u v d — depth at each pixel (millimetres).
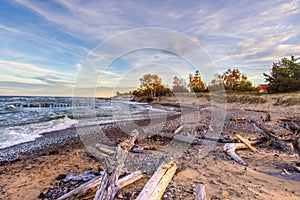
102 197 1871
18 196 2365
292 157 3916
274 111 15141
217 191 2379
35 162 4109
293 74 23328
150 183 2270
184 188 2463
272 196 2242
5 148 5848
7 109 21125
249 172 3074
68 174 3023
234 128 8133
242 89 29109
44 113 16781
